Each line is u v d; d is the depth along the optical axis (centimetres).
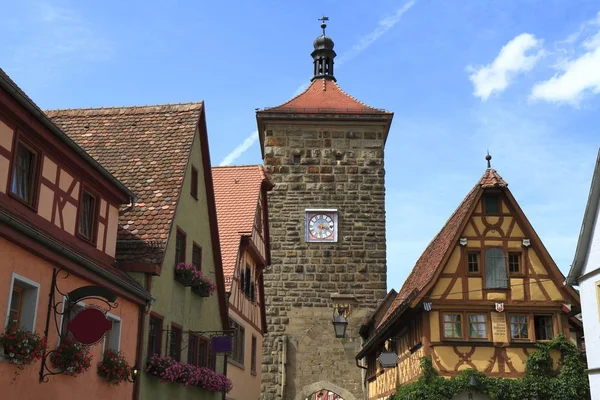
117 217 1436
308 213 3262
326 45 3719
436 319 1995
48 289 1073
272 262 3212
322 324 3141
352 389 3072
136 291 1349
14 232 961
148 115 1870
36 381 1034
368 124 3347
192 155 1778
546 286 2023
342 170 3309
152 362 1442
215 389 1828
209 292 1783
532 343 1983
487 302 2005
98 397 1238
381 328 2427
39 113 1064
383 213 3262
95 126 1861
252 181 2638
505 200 2075
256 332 2669
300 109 3338
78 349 1109
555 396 1919
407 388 2027
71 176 1229
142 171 1683
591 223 1741
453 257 2041
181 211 1659
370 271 3200
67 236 1207
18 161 1074
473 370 1942
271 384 3069
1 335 935
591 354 1725
